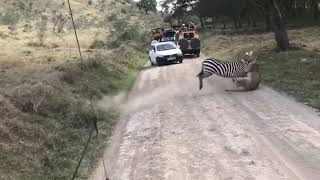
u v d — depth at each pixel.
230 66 18.44
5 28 53.94
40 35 44.06
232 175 9.20
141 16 114.69
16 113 12.35
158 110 16.06
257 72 18.08
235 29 68.56
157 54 32.78
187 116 14.66
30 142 11.02
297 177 8.83
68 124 13.45
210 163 10.02
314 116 12.97
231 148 10.89
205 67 18.97
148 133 13.05
